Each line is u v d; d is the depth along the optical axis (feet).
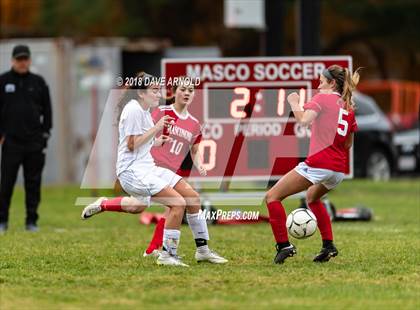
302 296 99.14
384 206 207.10
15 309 93.15
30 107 161.38
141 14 399.44
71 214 197.57
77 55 278.26
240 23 221.05
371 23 396.98
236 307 92.99
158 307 93.50
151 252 128.57
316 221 122.62
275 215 120.26
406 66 438.81
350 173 172.76
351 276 111.65
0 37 381.60
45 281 108.78
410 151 311.47
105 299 97.76
